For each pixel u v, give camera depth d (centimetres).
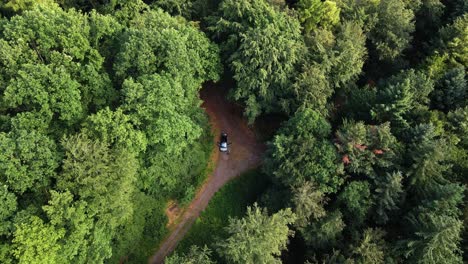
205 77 4750
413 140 4044
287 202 4012
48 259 2894
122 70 3856
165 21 4306
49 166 3084
